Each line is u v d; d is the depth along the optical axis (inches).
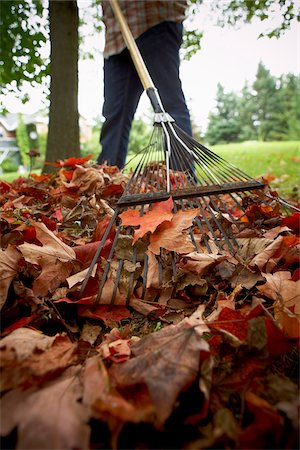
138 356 21.3
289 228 45.3
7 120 1029.2
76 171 69.5
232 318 24.1
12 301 30.7
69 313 32.3
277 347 22.9
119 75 104.1
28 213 58.0
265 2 168.7
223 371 21.7
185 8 103.2
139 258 37.6
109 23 105.0
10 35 171.6
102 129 109.7
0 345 22.0
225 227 48.1
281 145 310.7
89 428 17.1
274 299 29.5
